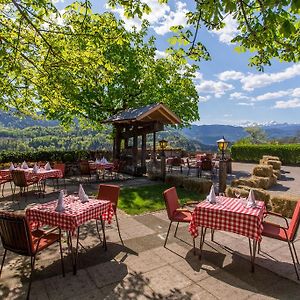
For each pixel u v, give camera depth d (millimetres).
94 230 6059
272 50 4309
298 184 12508
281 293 3652
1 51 5488
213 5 2895
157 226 6367
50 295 3580
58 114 15812
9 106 9023
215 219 4531
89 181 12711
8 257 4727
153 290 3709
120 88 16906
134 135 14867
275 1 2518
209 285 3842
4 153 16469
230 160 16156
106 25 6590
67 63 6816
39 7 5305
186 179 10539
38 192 10117
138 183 12156
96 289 3723
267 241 5473
